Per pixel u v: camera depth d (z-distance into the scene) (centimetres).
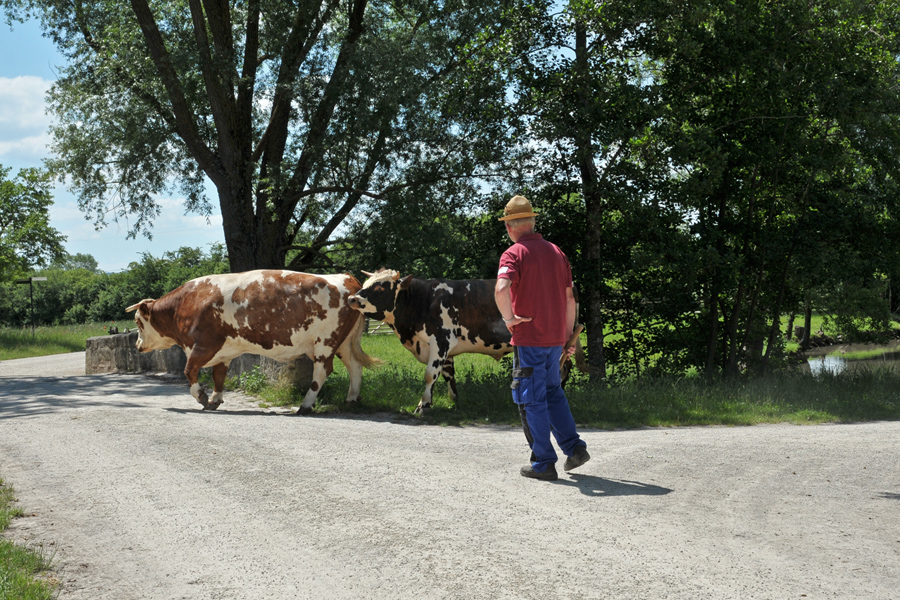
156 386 1320
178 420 789
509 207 492
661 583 313
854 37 1492
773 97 1473
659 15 1412
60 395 1143
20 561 365
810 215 1552
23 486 525
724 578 318
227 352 1015
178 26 1772
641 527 388
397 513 423
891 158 1477
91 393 1190
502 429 891
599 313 1544
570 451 505
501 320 1023
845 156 1545
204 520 430
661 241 1454
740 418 1007
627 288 1594
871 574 323
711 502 438
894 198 1494
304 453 591
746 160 1501
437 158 1709
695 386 1270
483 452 595
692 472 518
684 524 393
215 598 321
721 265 1448
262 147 1836
